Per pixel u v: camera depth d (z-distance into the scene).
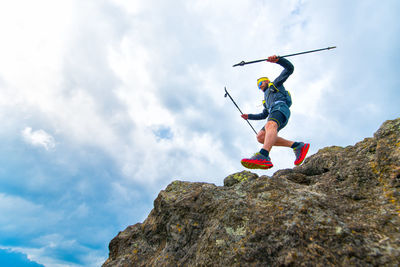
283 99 4.20
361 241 2.12
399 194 2.55
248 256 2.44
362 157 3.39
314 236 2.29
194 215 3.48
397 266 1.84
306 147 4.15
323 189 3.14
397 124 3.20
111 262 4.11
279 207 2.79
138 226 4.95
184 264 3.02
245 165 3.66
